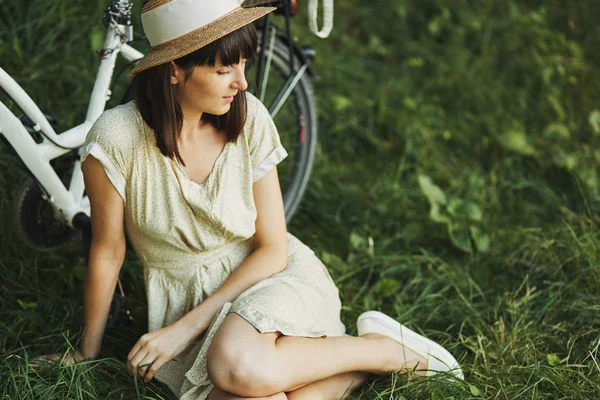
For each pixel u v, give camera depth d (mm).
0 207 2664
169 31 1776
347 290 2727
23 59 3125
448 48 4273
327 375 1964
